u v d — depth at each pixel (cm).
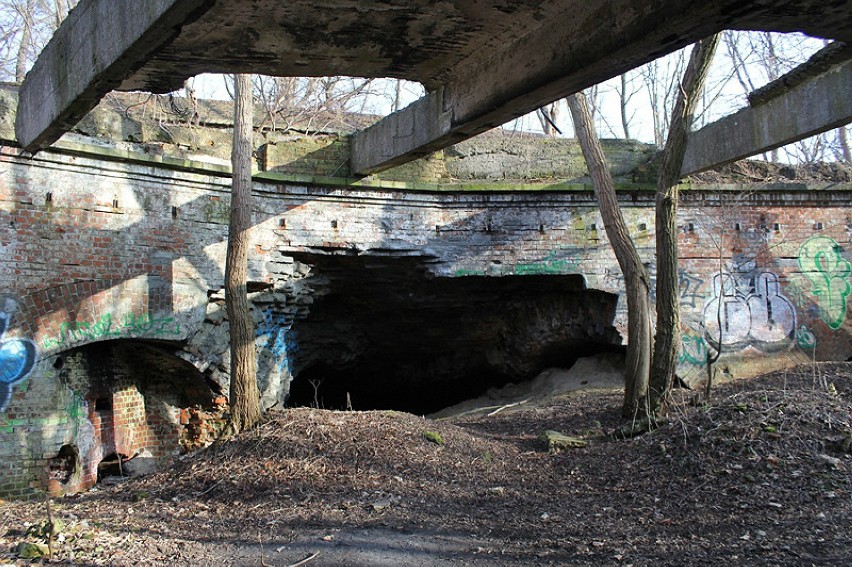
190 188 1114
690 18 387
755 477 718
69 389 982
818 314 1412
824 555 536
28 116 791
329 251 1252
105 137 1066
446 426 977
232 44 514
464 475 794
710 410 884
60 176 972
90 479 1009
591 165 1034
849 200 1434
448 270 1318
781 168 1560
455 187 1308
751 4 370
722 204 1264
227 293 903
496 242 1337
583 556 553
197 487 739
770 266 1404
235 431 862
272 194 1206
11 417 910
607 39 443
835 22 396
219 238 1145
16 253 925
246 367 888
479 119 606
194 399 1176
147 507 688
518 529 622
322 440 825
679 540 584
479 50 559
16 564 516
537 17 495
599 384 1356
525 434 1031
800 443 762
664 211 975
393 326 1447
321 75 592
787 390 948
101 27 557
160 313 1062
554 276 1368
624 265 1023
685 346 1354
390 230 1285
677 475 760
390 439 852
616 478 780
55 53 684
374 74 608
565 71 481
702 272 1383
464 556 556
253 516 652
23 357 921
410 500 700
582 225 1362
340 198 1256
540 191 1337
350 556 553
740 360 1370
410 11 478
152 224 1064
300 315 1312
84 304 982
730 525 617
